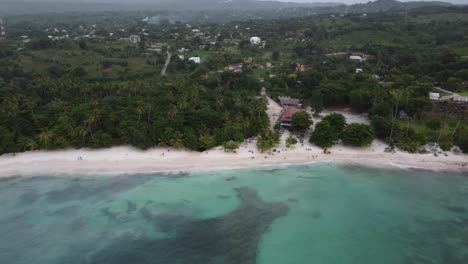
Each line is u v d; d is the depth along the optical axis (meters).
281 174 83.06
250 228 64.88
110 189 75.25
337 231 64.81
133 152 89.38
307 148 94.81
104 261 56.03
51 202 70.31
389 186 79.38
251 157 89.44
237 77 151.75
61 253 57.47
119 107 106.31
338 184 79.81
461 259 58.03
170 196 73.62
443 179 82.19
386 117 109.50
